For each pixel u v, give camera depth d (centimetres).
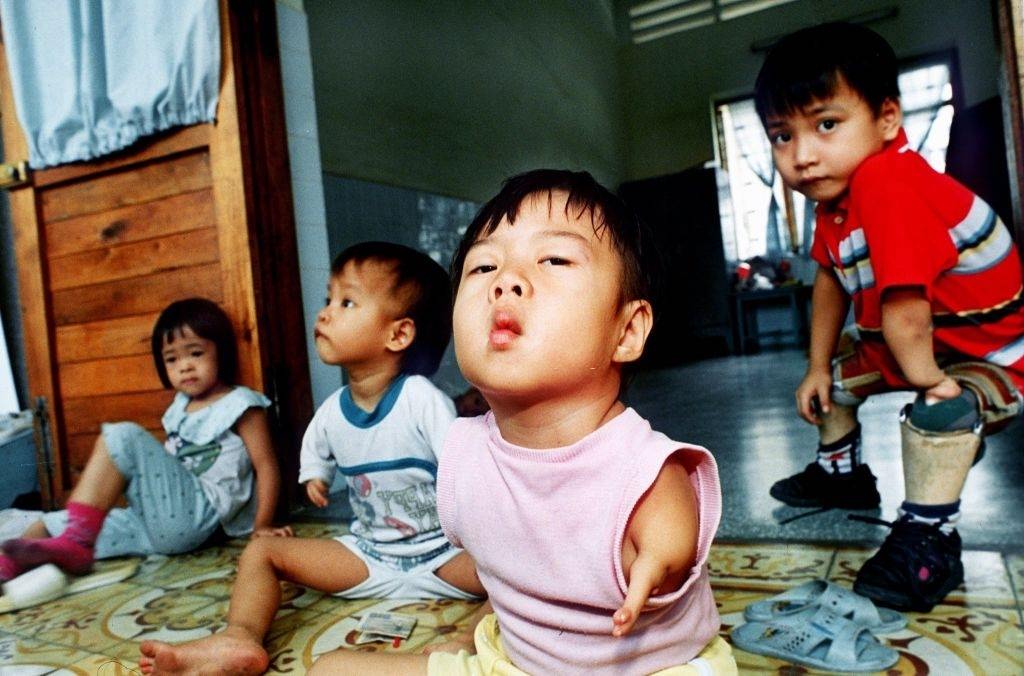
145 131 202
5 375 257
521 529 68
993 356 112
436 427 116
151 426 210
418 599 125
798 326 652
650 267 74
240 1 195
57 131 213
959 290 112
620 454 64
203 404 186
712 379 445
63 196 222
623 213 73
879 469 185
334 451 129
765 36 714
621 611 56
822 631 95
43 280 224
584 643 69
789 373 443
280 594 115
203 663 94
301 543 121
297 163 223
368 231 316
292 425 198
